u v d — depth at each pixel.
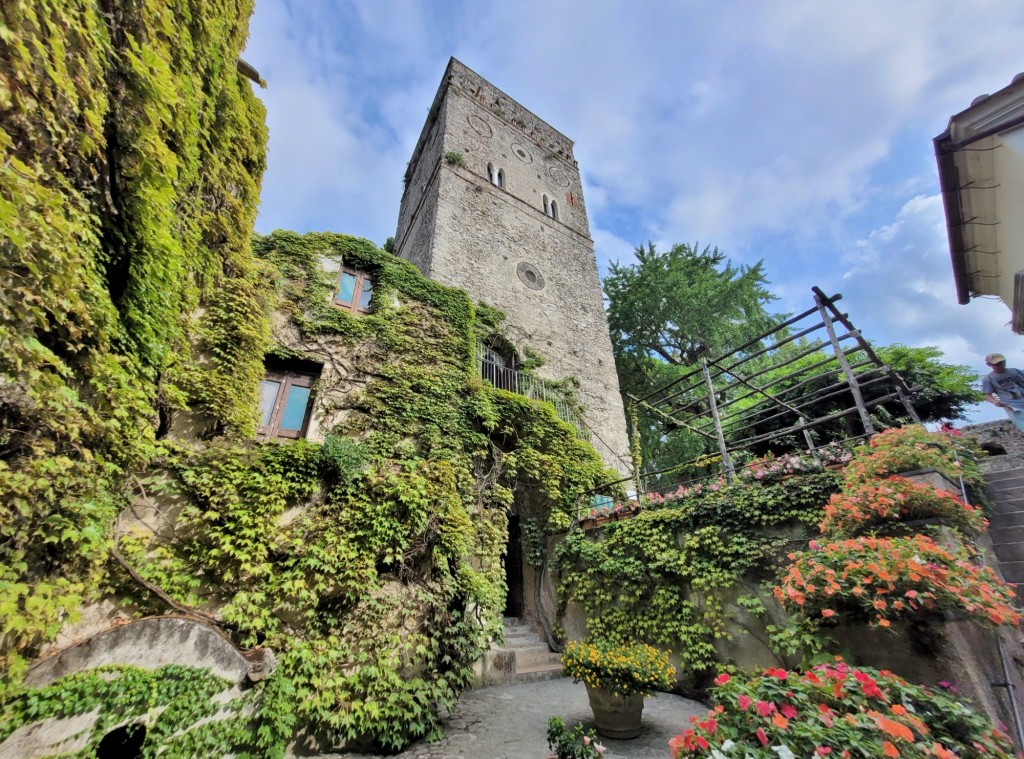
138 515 4.67
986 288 5.16
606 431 13.44
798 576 3.81
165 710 3.48
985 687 3.35
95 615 4.05
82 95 2.96
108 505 3.82
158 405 4.86
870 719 2.28
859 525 4.25
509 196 16.20
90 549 3.53
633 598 6.46
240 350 6.11
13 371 2.62
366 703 4.74
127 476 4.41
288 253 7.98
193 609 4.49
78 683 3.15
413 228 16.50
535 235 16.09
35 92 2.57
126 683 3.36
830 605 3.78
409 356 8.08
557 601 7.92
